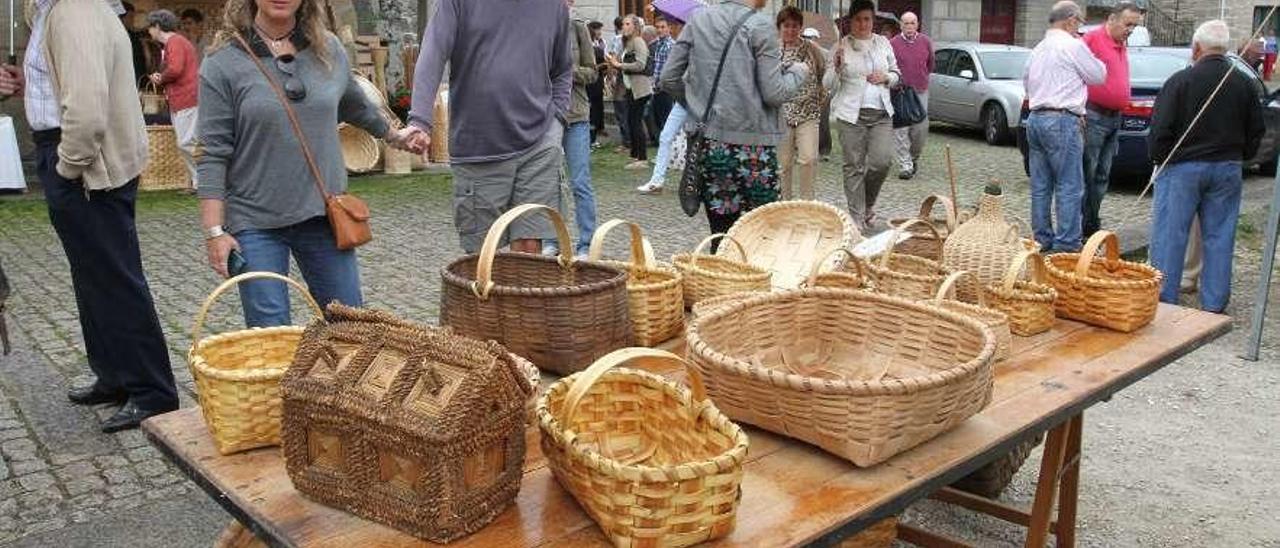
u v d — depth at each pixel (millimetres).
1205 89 5379
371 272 6426
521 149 3834
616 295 2293
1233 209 5617
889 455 1811
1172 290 5688
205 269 6418
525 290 2195
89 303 3691
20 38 9273
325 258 3268
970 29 20547
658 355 1659
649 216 8242
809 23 11305
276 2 2996
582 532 1587
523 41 3742
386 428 1547
